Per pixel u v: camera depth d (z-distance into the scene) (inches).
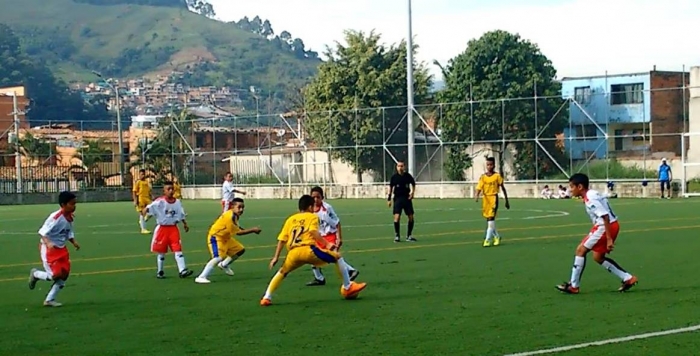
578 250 479.5
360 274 585.6
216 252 580.1
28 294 526.0
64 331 405.1
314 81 2410.2
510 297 473.1
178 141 2268.7
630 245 737.0
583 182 478.9
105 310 462.0
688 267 586.9
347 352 347.3
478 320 407.8
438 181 1847.9
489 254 698.2
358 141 1940.2
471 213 1263.5
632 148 1672.0
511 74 2146.9
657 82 2026.3
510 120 1755.7
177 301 488.1
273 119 2119.8
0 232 1106.1
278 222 1163.3
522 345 351.6
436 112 1841.8
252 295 503.8
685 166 1611.7
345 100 2303.2
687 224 961.5
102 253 783.7
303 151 2044.8
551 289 498.6
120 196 2276.1
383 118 1913.1
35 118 5531.5
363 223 1092.5
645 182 1640.0
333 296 492.4
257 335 385.4
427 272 589.9
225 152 2192.4
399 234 862.5
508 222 1058.7
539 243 781.9
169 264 689.6
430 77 2340.1
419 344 358.6
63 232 478.6
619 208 1279.5
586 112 1701.5
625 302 448.8
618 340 356.2
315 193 550.6
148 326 412.8
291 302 474.9
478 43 2178.9
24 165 2429.9
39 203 2190.0
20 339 387.5
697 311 419.5
